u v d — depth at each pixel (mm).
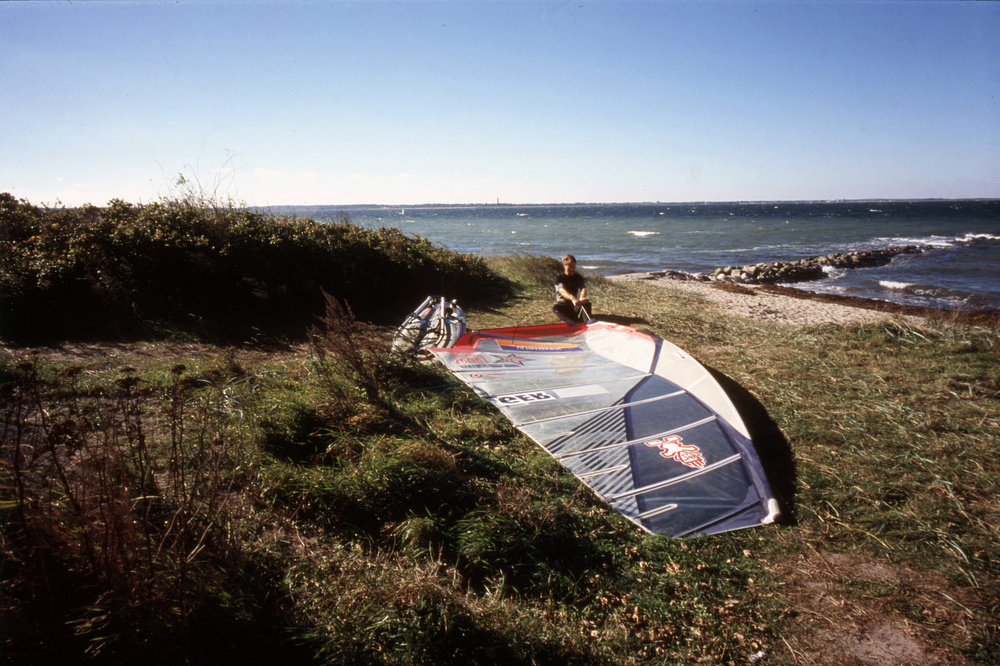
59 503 2328
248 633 2225
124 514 2146
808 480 3900
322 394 4496
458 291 10758
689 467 3918
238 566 2527
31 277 6445
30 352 2727
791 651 2479
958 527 3340
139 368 5289
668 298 12555
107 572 2068
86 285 6742
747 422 4953
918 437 4535
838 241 38156
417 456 3576
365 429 4020
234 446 3486
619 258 29016
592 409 4758
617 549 3123
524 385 5289
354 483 3268
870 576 2957
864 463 4137
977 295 16016
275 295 7879
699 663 2398
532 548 3014
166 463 3203
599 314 9867
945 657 2457
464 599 2547
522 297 11461
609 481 3754
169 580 2182
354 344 5043
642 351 6160
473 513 3225
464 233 50312
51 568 2057
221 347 6449
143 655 2025
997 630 2588
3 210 7902
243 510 3012
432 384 5414
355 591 2494
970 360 6500
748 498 3604
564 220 87375
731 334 8477
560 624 2574
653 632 2553
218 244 7902
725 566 3004
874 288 17828
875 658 2451
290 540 2938
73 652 1970
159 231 7594
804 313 11500
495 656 2293
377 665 2156
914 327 7883
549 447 4156
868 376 6109
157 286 7238
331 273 8883
